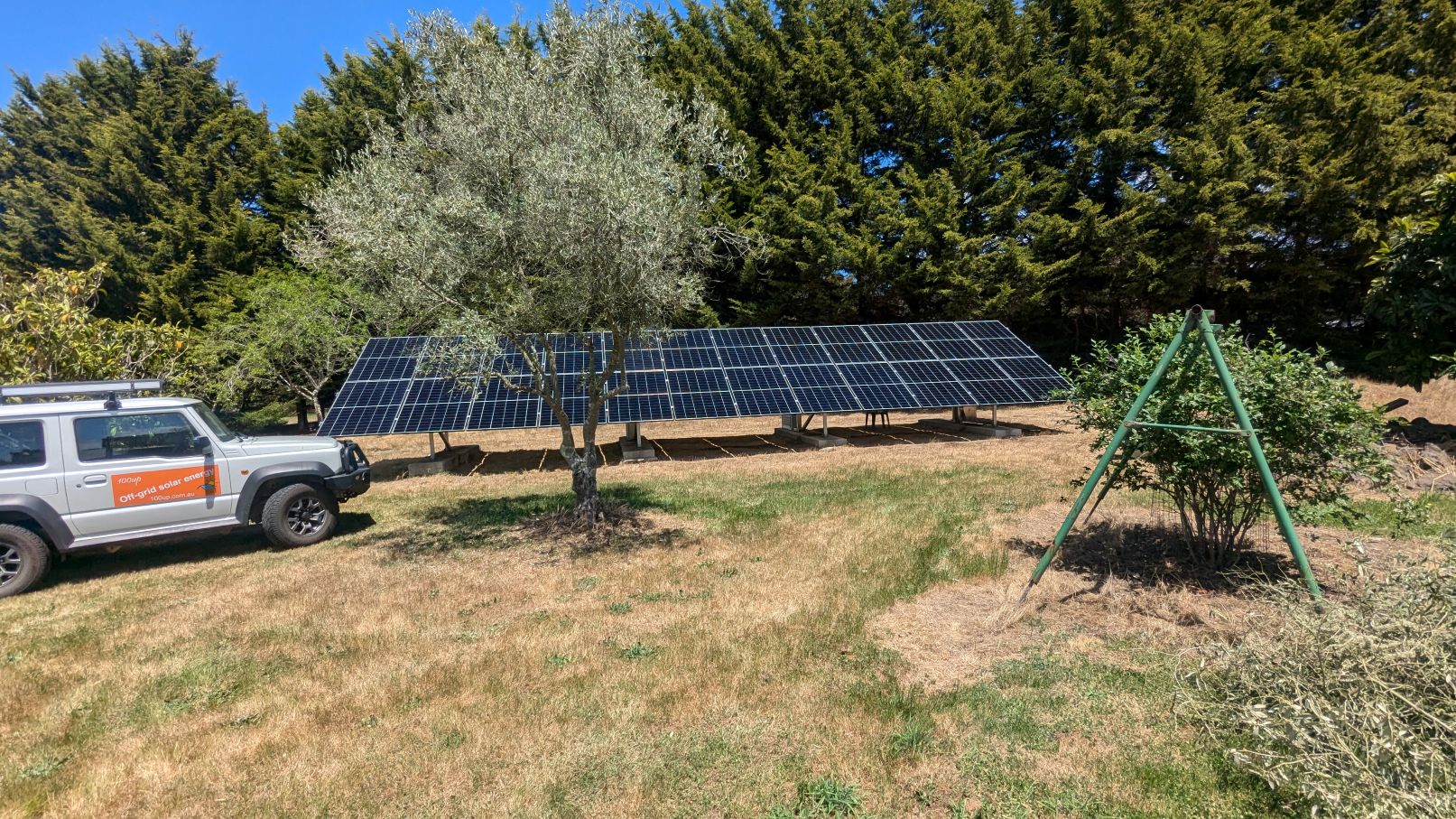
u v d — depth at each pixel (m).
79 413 6.80
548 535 7.80
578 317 6.95
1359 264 19.23
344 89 24.47
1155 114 20.80
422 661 4.70
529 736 3.73
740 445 14.76
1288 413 4.97
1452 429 10.46
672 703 4.04
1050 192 21.92
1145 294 21.52
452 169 6.91
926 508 8.43
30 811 3.25
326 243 7.19
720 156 7.50
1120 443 5.43
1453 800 2.50
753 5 23.55
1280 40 20.30
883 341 16.05
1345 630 3.38
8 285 10.06
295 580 6.57
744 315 22.75
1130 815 2.97
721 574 6.32
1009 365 15.48
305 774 3.46
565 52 7.27
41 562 6.55
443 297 6.57
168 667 4.73
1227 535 5.78
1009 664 4.38
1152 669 4.23
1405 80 19.84
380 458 14.23
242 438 7.95
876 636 4.89
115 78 24.89
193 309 21.72
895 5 23.67
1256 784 3.12
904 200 21.80
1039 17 22.80
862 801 3.14
